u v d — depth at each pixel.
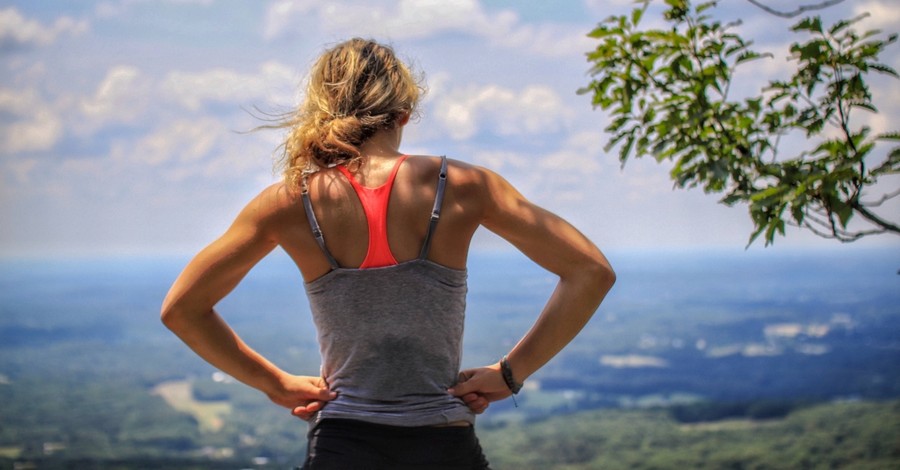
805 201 1.36
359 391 1.50
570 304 1.54
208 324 1.57
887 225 1.40
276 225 1.54
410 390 1.49
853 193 1.42
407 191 1.51
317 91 1.59
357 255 1.50
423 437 1.48
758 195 1.39
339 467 1.47
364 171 1.52
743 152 1.51
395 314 1.49
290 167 1.54
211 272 1.54
